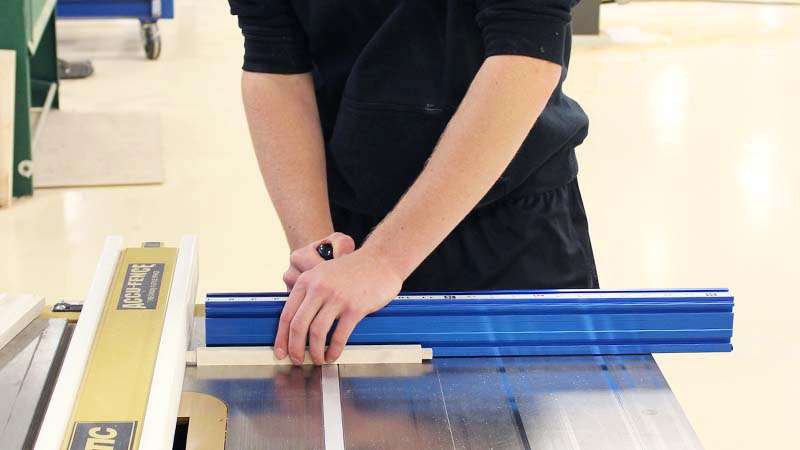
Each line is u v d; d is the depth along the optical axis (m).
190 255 1.29
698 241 3.47
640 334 1.20
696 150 4.39
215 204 3.74
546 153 1.45
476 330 1.19
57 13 5.60
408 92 1.40
